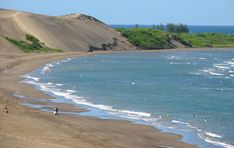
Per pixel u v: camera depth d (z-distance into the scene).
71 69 112.88
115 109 59.12
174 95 71.81
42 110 56.59
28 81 86.62
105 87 80.12
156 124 50.69
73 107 59.81
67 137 41.84
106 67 120.69
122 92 74.25
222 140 43.84
